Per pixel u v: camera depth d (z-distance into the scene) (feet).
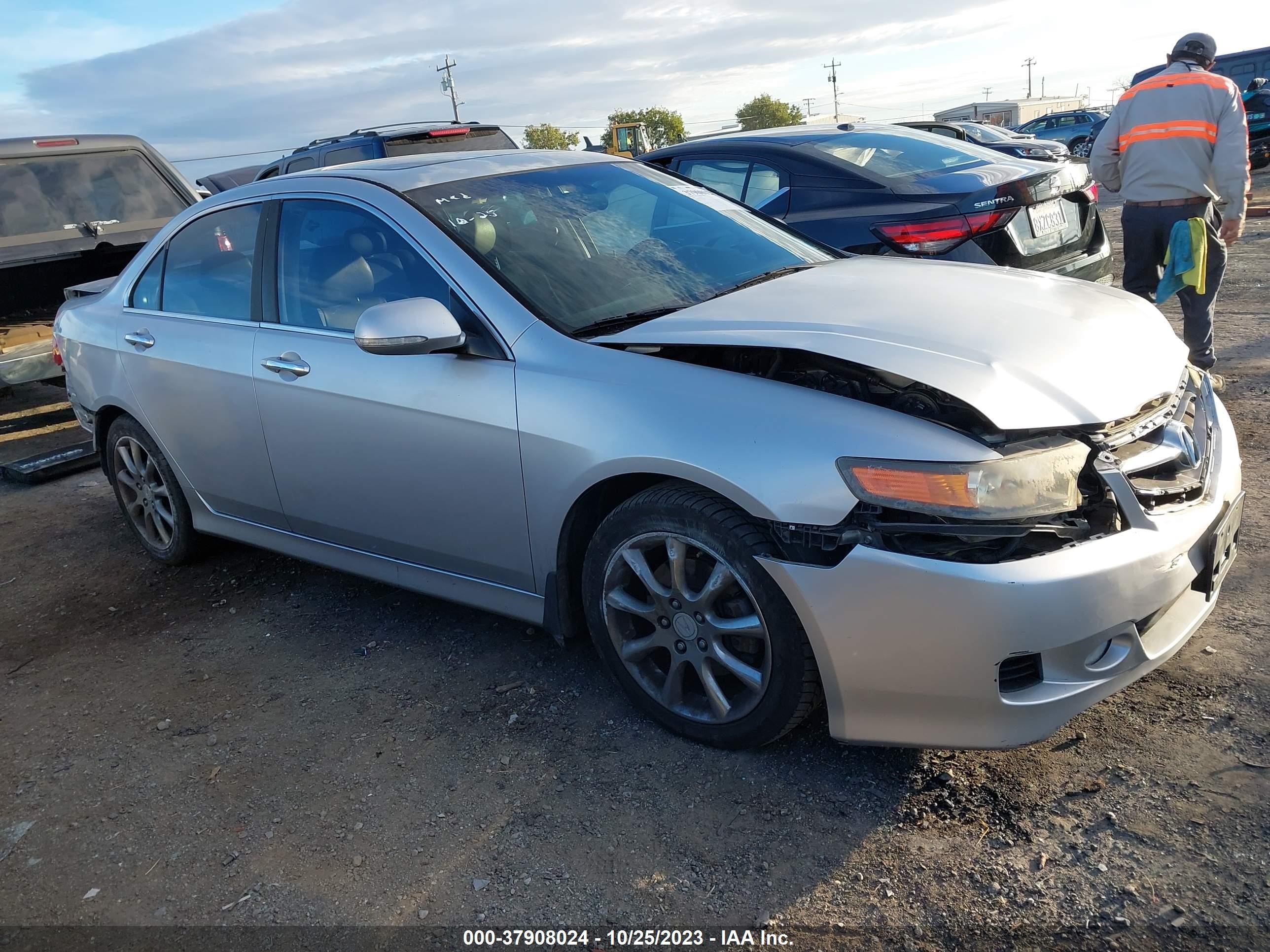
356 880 7.64
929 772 8.09
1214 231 16.76
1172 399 8.43
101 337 13.66
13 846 8.55
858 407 7.58
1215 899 6.50
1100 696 7.36
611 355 8.71
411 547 10.56
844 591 7.30
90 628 12.89
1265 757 7.73
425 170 11.14
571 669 10.39
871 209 17.11
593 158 12.56
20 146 22.88
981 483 6.98
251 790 8.95
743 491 7.57
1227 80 16.19
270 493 11.88
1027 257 15.99
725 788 8.20
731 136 20.93
